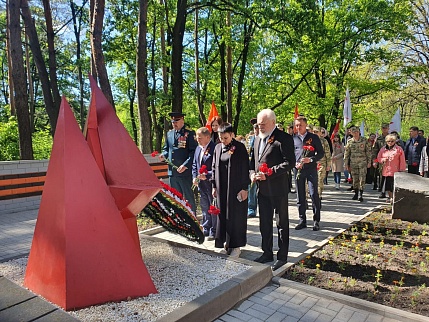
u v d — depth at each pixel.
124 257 3.20
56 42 24.23
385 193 9.91
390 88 20.06
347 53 19.05
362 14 17.98
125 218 3.58
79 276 2.99
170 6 17.66
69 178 3.14
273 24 15.01
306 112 21.25
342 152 11.21
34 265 3.28
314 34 15.44
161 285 3.44
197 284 3.46
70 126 3.28
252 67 23.00
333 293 3.53
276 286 3.81
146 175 3.65
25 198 8.14
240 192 4.54
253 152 4.68
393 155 8.62
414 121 31.27
